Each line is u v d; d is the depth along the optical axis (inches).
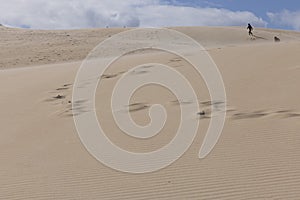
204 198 216.2
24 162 305.4
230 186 224.8
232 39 1915.6
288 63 526.0
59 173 275.6
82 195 239.0
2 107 522.6
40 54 1429.6
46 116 448.8
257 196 210.2
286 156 251.9
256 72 505.4
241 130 307.4
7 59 1344.7
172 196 223.5
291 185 216.7
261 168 240.7
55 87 614.5
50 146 337.4
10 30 2135.8
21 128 410.9
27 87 647.8
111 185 247.9
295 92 386.6
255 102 376.2
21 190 256.1
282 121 313.3
